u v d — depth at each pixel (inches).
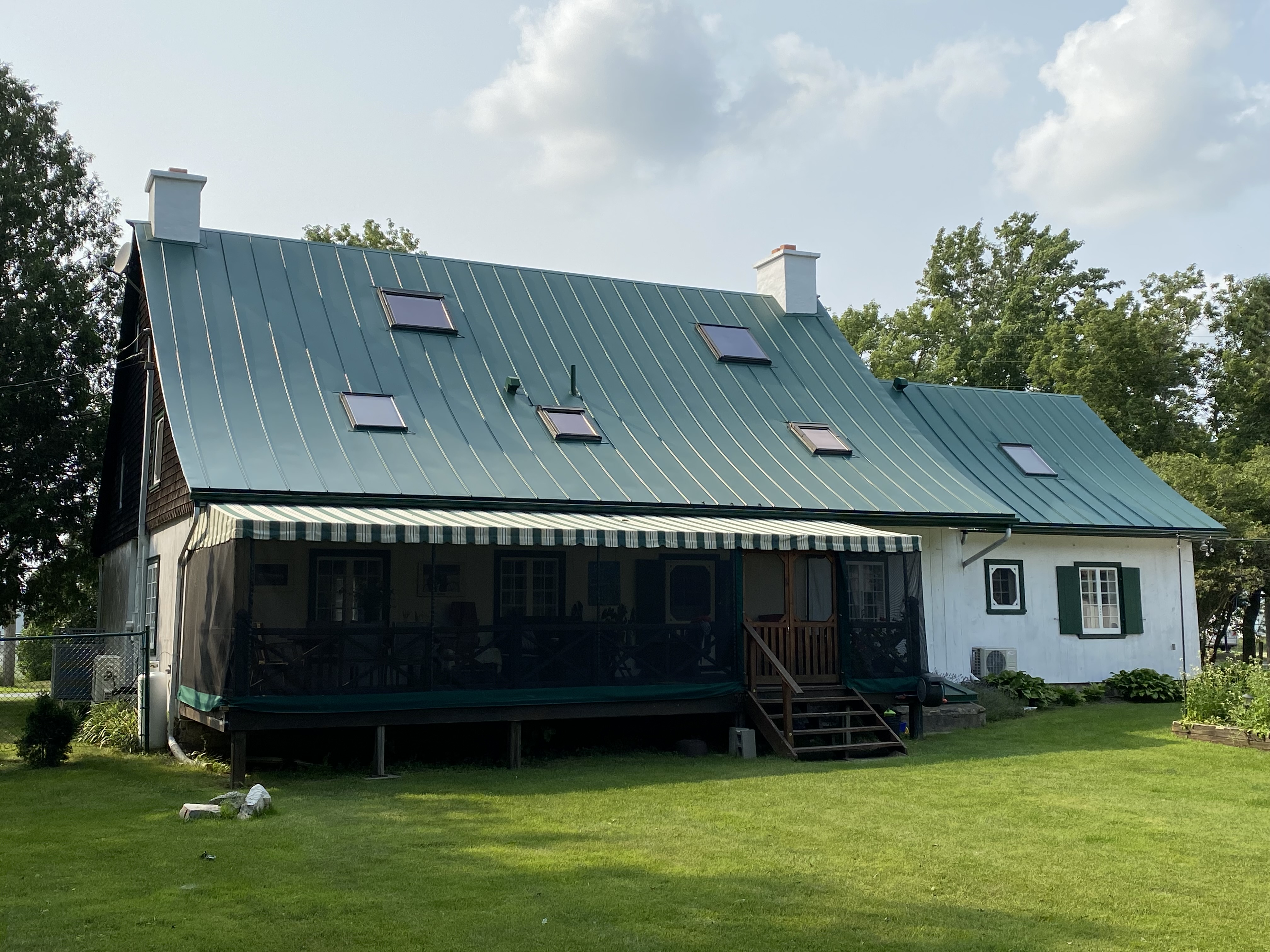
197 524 645.3
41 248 1154.7
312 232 1736.0
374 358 802.8
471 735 665.6
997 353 1939.0
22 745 612.7
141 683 682.2
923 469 893.2
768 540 663.8
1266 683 689.0
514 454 753.6
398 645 619.8
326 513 597.3
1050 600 993.5
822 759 650.2
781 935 301.7
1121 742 697.0
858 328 2038.6
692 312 1004.6
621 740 711.7
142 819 453.1
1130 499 1061.8
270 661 573.3
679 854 391.5
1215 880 363.3
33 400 1103.0
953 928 310.2
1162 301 2010.3
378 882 350.3
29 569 1189.7
